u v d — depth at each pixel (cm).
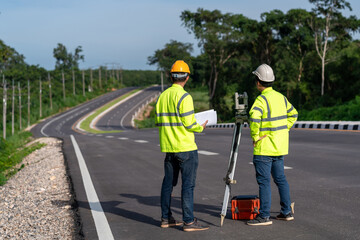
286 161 1080
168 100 483
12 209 693
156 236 472
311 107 5097
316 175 841
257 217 500
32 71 14888
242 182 802
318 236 441
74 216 582
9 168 1591
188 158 480
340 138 1594
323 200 611
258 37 6850
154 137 2653
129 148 1811
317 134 1842
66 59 19150
